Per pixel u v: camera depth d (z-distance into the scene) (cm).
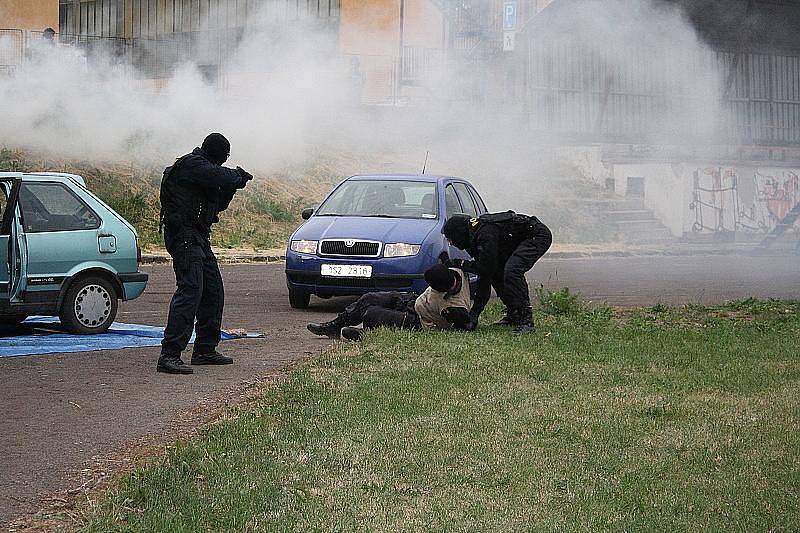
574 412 836
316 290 1546
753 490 654
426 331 1224
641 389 927
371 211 1650
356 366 1011
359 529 573
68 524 581
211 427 770
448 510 608
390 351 1089
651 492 647
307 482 650
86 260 1234
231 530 565
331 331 1250
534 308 1512
